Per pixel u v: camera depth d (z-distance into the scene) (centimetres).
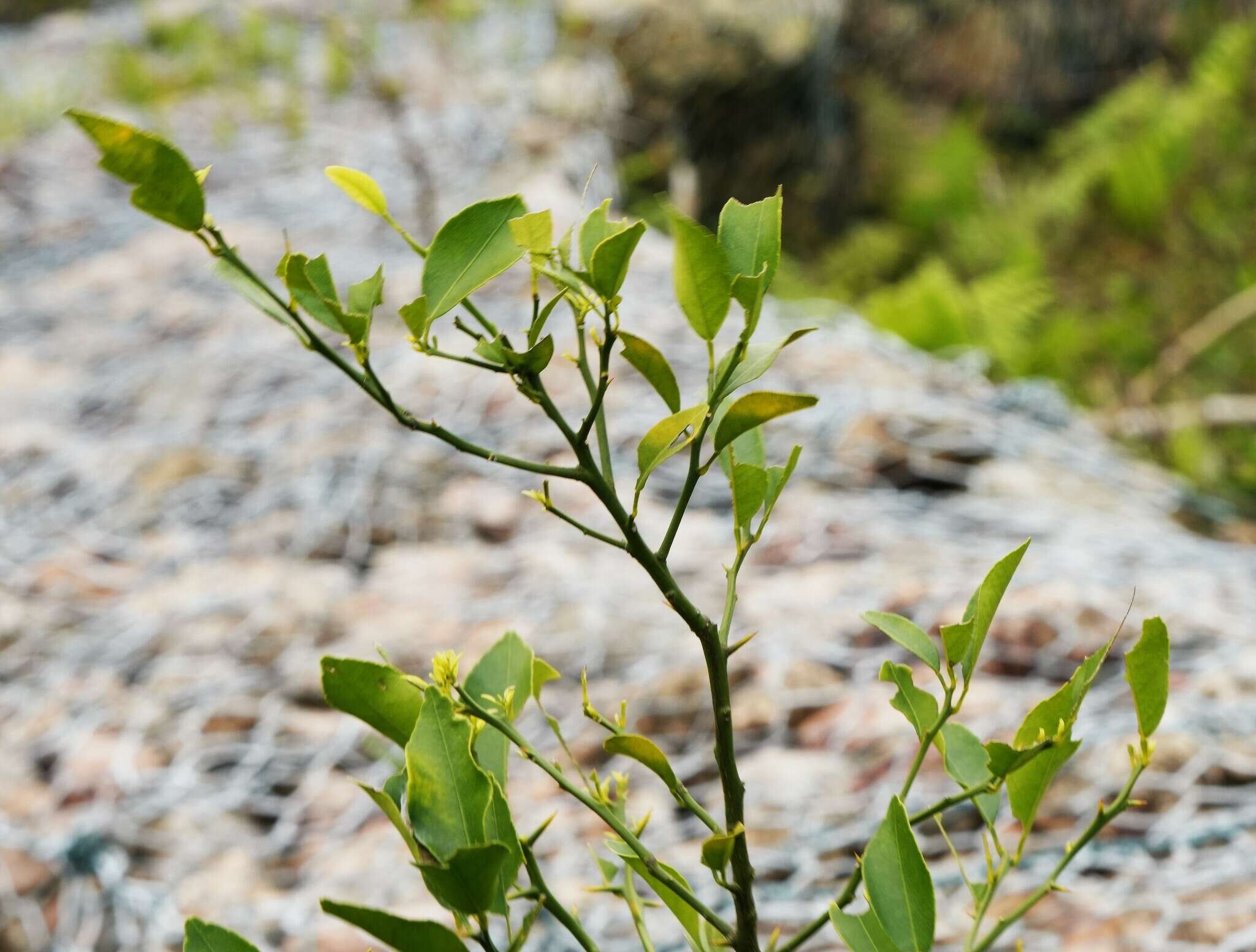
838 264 468
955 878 117
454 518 193
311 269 55
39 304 275
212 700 151
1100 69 590
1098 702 136
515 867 54
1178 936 106
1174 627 146
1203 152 462
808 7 516
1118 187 450
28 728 149
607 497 56
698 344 231
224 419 219
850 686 144
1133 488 212
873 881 57
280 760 143
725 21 484
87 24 530
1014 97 600
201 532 192
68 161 372
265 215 314
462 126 368
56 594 176
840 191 536
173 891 124
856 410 207
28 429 221
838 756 135
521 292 253
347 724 149
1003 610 150
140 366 241
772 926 113
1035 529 179
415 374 223
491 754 60
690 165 484
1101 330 393
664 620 158
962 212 488
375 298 55
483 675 62
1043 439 216
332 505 193
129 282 283
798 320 261
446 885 51
